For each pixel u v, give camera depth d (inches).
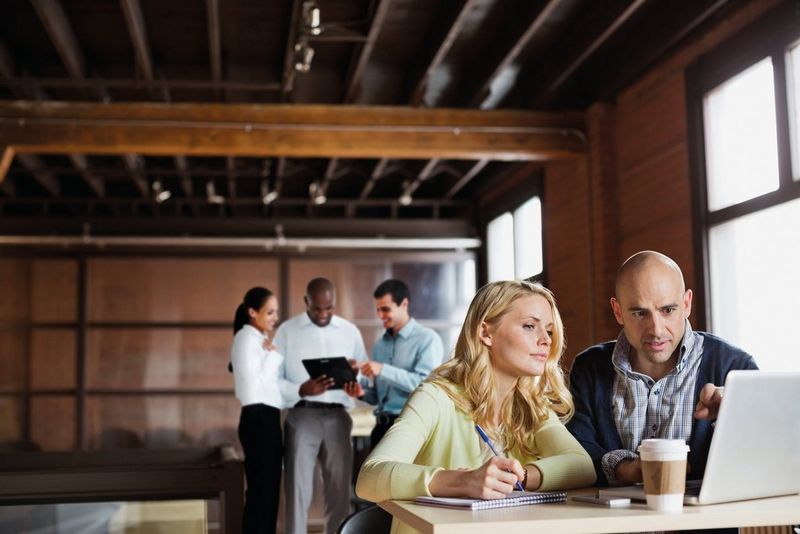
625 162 262.8
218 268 407.2
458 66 284.0
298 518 198.5
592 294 273.7
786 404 73.3
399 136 271.9
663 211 238.4
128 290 401.7
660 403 92.7
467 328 86.4
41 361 394.9
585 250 283.0
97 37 259.8
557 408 91.5
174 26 253.8
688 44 224.7
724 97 211.9
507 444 87.2
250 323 201.6
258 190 422.3
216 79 261.0
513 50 243.9
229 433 400.2
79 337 396.5
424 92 282.5
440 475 73.8
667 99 235.8
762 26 191.8
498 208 386.6
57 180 394.0
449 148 273.9
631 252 259.4
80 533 152.3
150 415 397.4
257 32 259.6
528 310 84.9
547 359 88.9
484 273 409.1
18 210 423.5
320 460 206.2
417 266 416.2
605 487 85.7
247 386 194.7
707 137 216.7
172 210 437.4
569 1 237.1
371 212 458.9
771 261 193.2
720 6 208.4
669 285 88.7
